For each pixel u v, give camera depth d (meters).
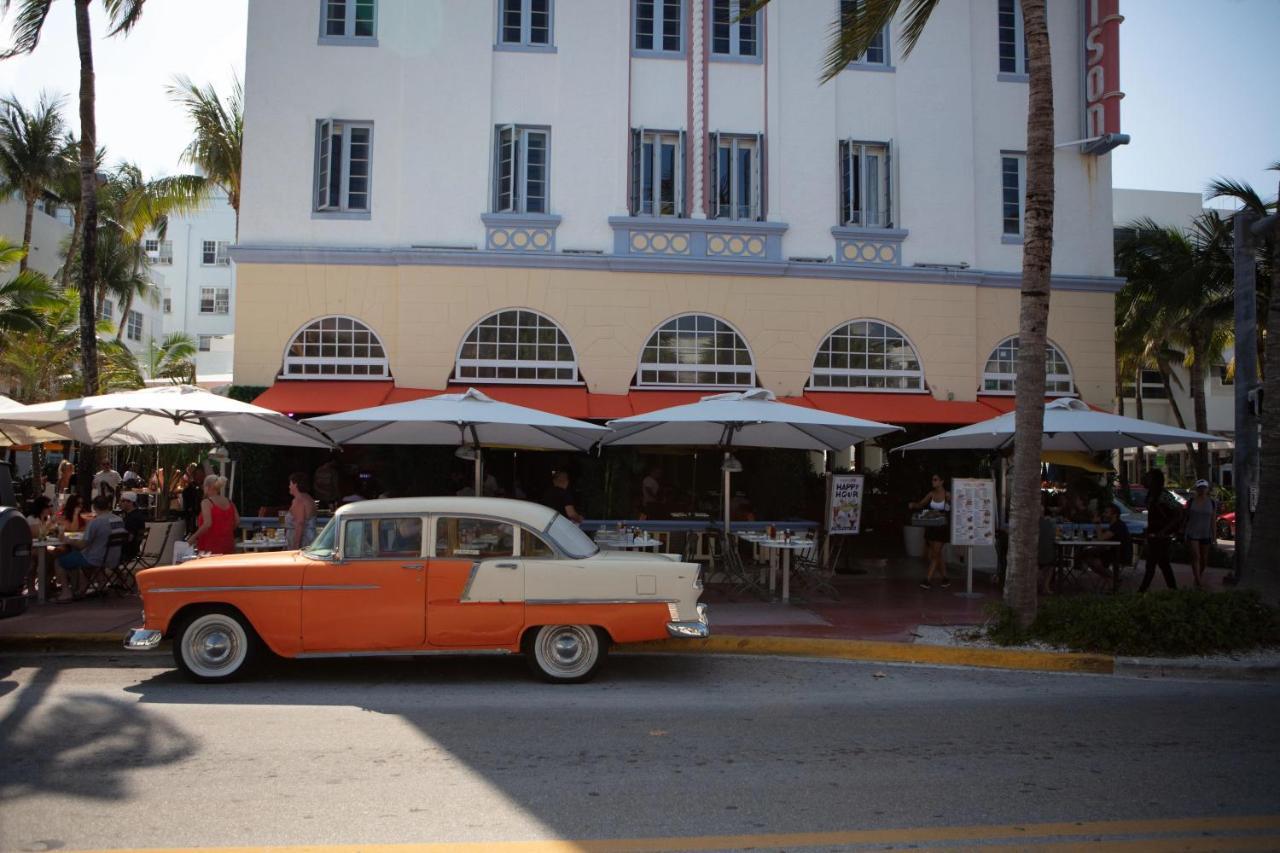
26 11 14.32
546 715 6.95
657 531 13.24
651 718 6.87
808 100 16.98
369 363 15.97
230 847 4.38
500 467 16.14
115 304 40.06
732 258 16.44
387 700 7.43
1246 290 13.09
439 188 16.17
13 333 22.48
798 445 13.55
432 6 16.39
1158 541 13.12
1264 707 7.32
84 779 5.37
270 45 16.25
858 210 16.98
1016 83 17.73
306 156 16.20
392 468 15.59
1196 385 27.67
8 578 8.51
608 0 16.66
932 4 11.06
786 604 11.92
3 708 7.11
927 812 4.86
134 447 22.81
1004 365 17.27
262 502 15.10
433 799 5.05
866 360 16.81
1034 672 8.74
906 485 16.97
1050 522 12.48
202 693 7.64
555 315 16.11
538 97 16.52
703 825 4.67
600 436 12.74
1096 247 17.69
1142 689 8.01
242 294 15.91
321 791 5.18
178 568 7.91
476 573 7.90
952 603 12.13
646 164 16.70
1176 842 4.46
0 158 28.75
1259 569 10.45
